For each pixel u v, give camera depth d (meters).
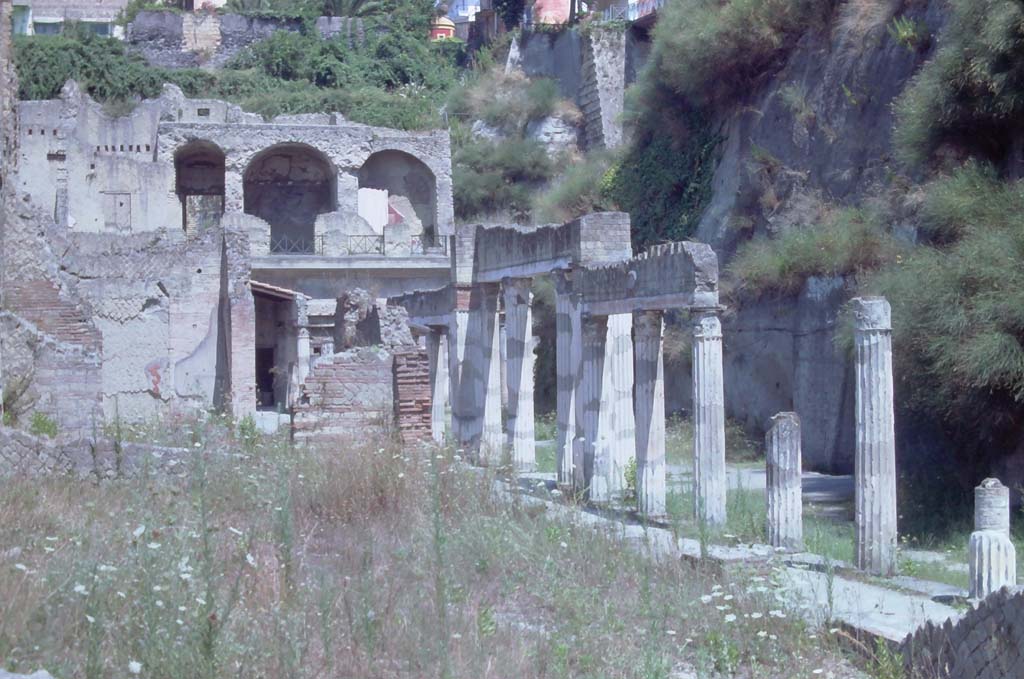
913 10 32.84
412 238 53.62
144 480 16.31
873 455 15.95
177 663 8.95
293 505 15.77
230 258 36.56
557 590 12.62
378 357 22.02
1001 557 13.66
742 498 21.03
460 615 11.04
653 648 10.78
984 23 24.52
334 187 57.41
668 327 37.97
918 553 18.84
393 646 10.27
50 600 10.25
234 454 18.84
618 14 61.09
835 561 16.52
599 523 16.44
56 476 18.20
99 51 69.75
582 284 22.64
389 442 18.84
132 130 55.84
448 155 57.78
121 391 36.03
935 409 22.44
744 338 34.59
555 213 46.97
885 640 11.53
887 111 32.38
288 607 10.68
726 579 13.36
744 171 38.12
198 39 78.19
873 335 16.05
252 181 58.94
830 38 36.06
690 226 41.25
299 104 67.00
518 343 26.70
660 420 20.27
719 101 41.28
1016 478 21.61
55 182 52.50
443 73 76.75
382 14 80.38
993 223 23.23
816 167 35.03
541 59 63.66
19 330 23.88
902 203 29.50
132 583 10.52
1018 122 25.33
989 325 20.86
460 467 18.14
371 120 65.38
